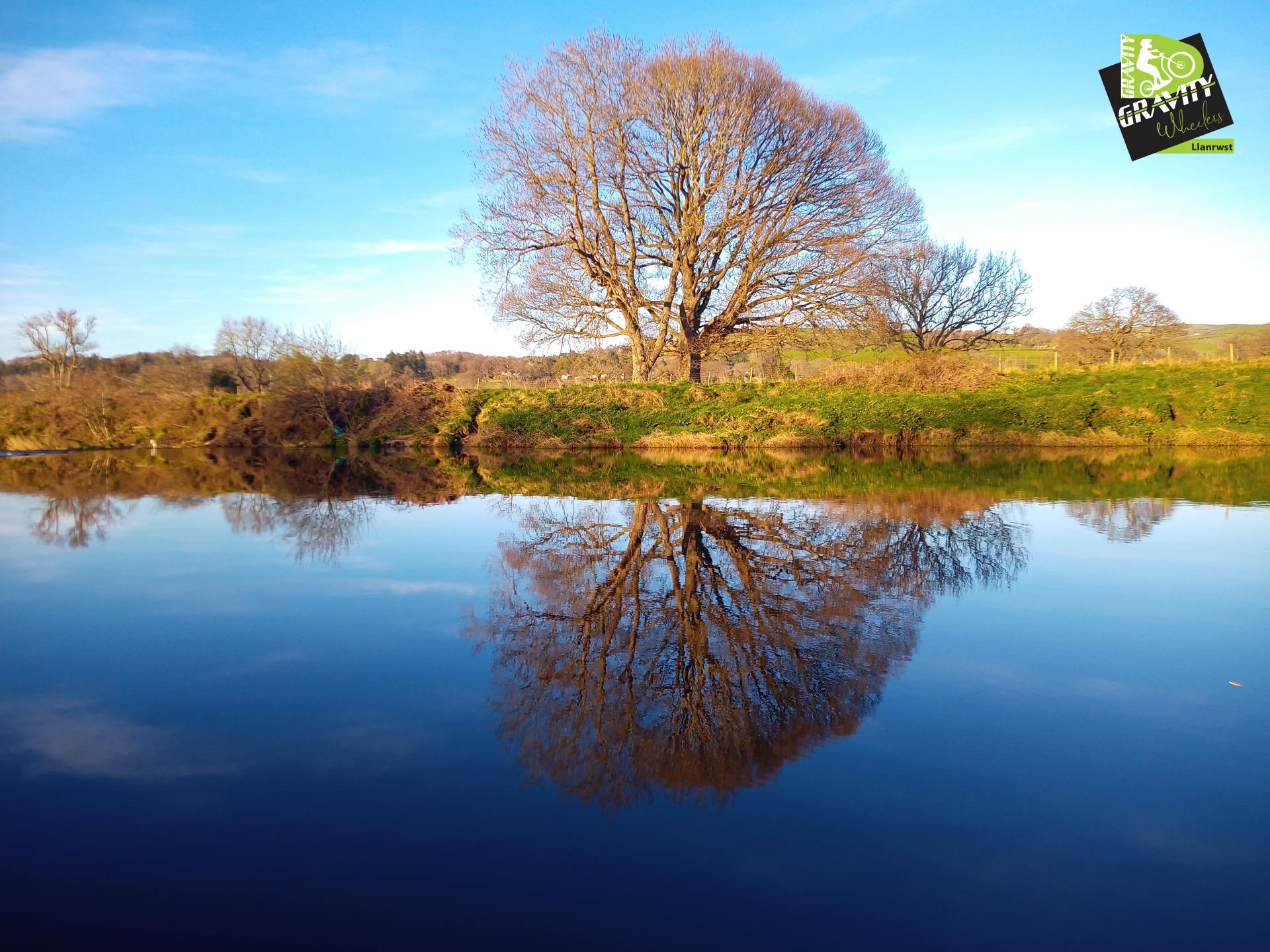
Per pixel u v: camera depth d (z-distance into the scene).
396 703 3.78
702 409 22.28
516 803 2.87
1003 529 8.14
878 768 3.12
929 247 29.19
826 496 10.88
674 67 22.41
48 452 22.31
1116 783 3.01
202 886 2.41
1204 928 2.23
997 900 2.35
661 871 2.48
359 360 25.08
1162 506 9.63
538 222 23.19
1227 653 4.41
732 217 23.30
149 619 5.19
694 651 4.48
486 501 10.83
